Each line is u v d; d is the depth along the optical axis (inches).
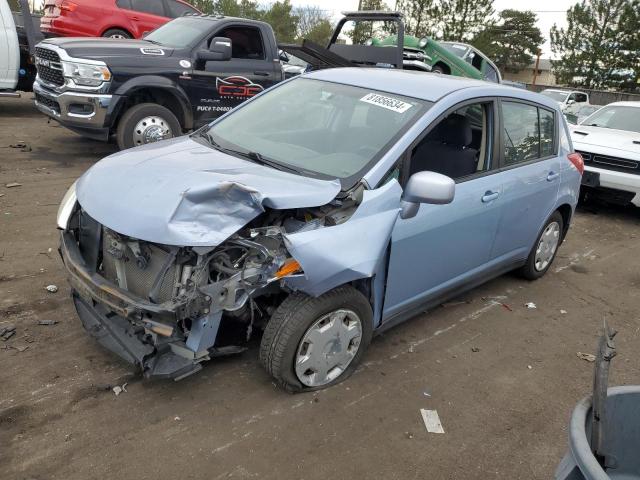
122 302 109.6
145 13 470.6
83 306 134.8
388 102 149.9
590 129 335.9
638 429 74.4
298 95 167.0
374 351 151.7
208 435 113.8
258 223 120.6
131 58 298.2
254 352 142.6
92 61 287.3
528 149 181.9
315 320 121.5
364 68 181.9
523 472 113.7
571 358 160.4
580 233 289.1
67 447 107.5
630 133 329.1
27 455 104.7
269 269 110.0
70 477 100.9
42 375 127.2
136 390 125.2
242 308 116.5
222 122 168.1
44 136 378.9
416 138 138.6
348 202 122.7
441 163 156.2
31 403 118.1
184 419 117.6
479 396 137.5
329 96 159.9
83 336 143.3
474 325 173.5
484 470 113.0
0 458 103.4
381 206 125.7
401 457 113.7
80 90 288.2
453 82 163.2
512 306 189.9
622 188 298.2
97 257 126.4
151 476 102.6
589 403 73.6
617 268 240.4
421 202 129.3
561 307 193.9
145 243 113.5
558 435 126.2
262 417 120.4
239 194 109.8
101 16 445.4
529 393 140.9
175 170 124.0
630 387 74.6
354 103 153.4
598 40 1391.5
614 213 335.3
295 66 442.9
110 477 101.7
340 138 143.5
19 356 133.0
